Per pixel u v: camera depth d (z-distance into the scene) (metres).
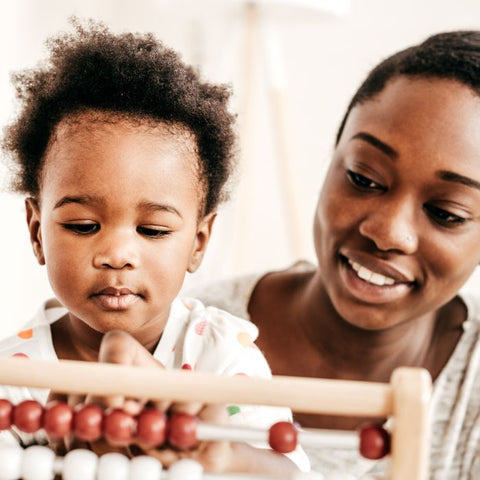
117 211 0.68
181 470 0.52
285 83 2.71
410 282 0.84
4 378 0.48
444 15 2.53
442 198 0.79
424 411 0.46
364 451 0.51
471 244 0.82
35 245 0.78
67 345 0.79
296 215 2.26
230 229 2.27
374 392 0.47
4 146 0.82
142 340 0.79
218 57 2.80
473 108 0.78
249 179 2.24
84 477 0.52
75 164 0.68
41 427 0.52
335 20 2.38
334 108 2.69
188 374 0.48
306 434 0.54
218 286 1.07
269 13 2.28
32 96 0.76
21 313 2.33
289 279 1.04
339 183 0.86
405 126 0.79
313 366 0.98
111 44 0.77
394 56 0.88
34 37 2.39
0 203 2.21
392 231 0.79
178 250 0.71
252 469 0.58
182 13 2.38
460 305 1.01
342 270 0.86
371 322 0.86
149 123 0.71
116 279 0.67
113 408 0.52
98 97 0.72
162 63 0.77
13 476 0.53
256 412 0.74
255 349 0.84
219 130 0.79
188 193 0.73
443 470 0.91
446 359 0.97
